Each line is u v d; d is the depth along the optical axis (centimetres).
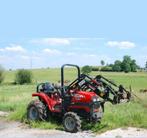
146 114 1548
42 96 1525
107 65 12162
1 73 7538
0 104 2097
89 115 1372
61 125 1456
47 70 12750
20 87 5534
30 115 1537
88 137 1276
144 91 3428
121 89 1393
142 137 1259
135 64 12562
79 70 1470
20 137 1299
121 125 1424
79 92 1407
